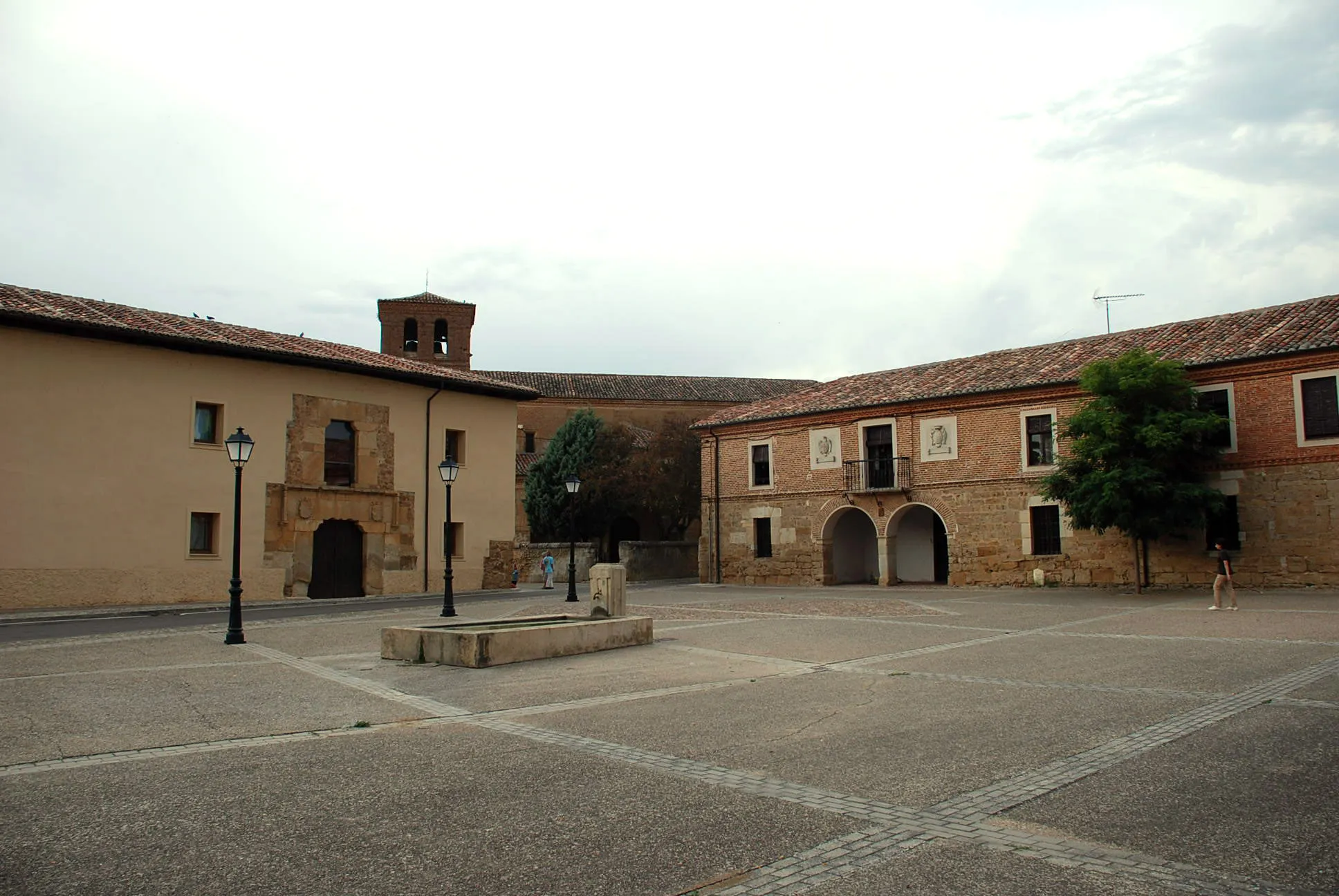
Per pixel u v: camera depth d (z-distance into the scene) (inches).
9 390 892.0
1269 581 957.2
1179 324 1175.0
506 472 1339.8
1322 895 169.5
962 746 289.9
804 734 312.7
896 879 179.8
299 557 1099.3
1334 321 980.6
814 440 1387.8
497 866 190.1
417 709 369.7
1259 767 259.0
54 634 683.4
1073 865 186.4
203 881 182.7
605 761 277.3
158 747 302.4
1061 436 1117.1
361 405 1176.2
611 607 629.0
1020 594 1053.8
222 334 1082.1
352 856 196.9
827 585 1364.4
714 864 189.8
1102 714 334.6
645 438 2005.4
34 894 176.1
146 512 974.4
